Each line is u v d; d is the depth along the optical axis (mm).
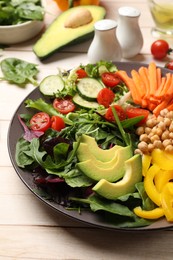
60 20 1005
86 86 835
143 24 1051
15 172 761
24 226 693
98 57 925
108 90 818
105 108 808
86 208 659
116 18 1060
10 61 939
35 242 676
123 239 673
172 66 902
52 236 681
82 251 665
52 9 1096
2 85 917
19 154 720
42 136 749
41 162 690
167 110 792
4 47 1003
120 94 841
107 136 753
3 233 686
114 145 745
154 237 675
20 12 997
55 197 670
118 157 697
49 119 777
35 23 996
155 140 732
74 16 981
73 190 678
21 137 748
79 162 688
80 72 860
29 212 708
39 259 658
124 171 689
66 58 973
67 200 667
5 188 740
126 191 667
